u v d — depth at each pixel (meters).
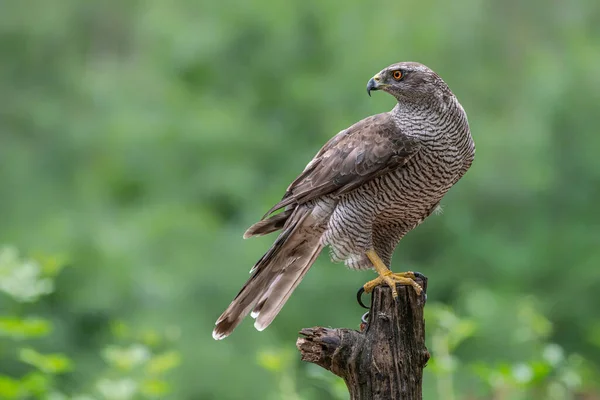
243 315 7.69
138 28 21.88
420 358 6.35
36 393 8.02
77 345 13.37
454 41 18.69
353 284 15.00
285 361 8.49
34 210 17.25
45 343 12.77
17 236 15.33
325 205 7.59
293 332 14.52
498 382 8.26
